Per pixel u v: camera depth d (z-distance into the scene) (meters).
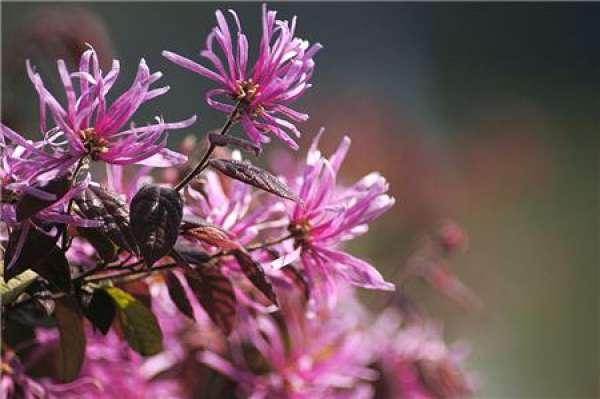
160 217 0.61
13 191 0.62
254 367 0.75
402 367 0.81
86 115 0.62
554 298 2.14
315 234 0.66
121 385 0.74
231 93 0.63
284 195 0.62
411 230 1.53
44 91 0.61
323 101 2.15
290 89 0.64
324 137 1.94
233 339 0.75
